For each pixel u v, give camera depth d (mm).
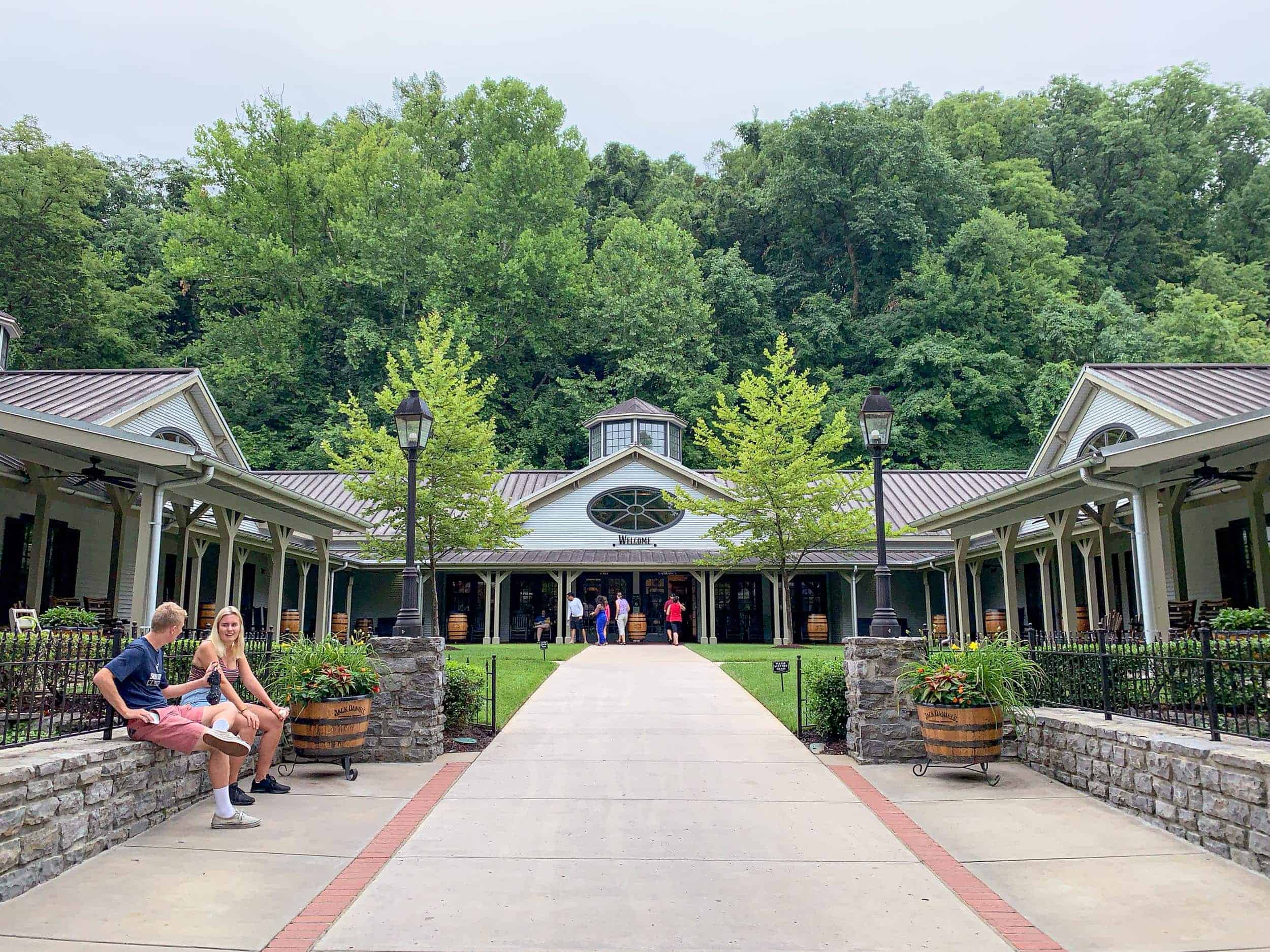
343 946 4730
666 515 31531
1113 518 17203
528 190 55562
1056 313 51656
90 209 60938
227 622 7789
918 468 50812
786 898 5500
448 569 30016
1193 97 69562
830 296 60750
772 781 8617
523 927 5027
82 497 18000
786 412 27391
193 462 13578
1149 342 48719
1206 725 7473
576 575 30078
